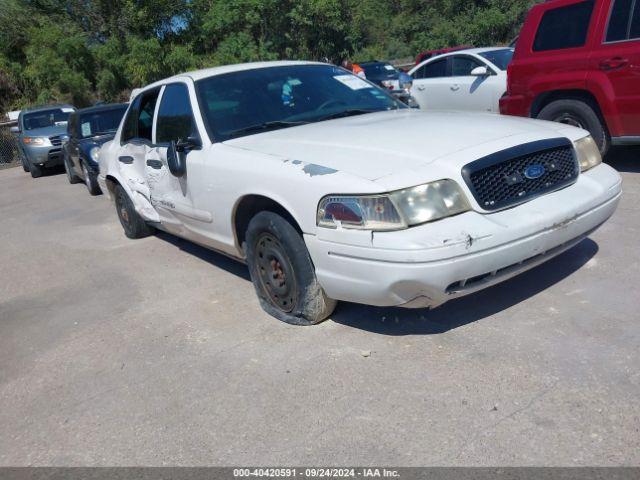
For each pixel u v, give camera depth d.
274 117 4.77
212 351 3.92
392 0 42.81
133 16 28.33
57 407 3.55
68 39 25.92
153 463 2.91
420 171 3.31
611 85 6.45
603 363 3.16
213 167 4.41
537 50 7.19
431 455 2.67
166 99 5.34
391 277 3.21
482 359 3.35
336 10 29.05
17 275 6.36
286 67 5.30
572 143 3.88
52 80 25.48
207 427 3.12
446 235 3.15
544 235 3.45
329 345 3.75
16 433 3.35
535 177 3.58
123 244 7.00
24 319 5.04
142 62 27.11
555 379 3.08
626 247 4.65
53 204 10.48
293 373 3.49
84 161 10.27
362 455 2.74
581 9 6.71
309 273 3.81
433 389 3.14
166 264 5.97
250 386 3.43
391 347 3.62
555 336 3.49
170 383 3.61
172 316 4.61
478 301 4.04
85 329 4.62
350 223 3.31
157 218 5.91
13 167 18.64
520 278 4.31
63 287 5.74
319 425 2.99
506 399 2.98
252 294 4.81
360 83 5.44
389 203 3.21
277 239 3.88
